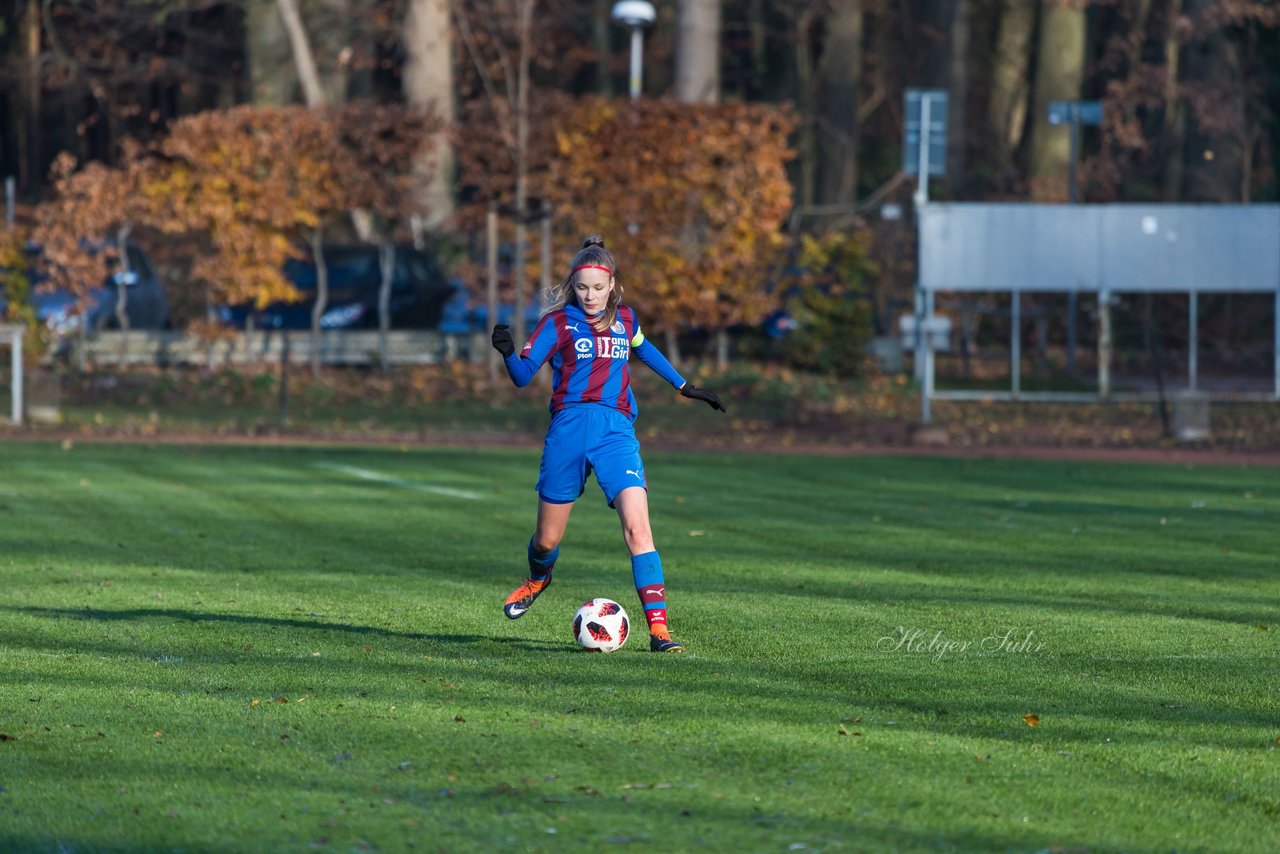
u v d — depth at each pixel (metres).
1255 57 162.12
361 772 21.05
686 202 104.38
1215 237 98.12
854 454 80.31
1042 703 25.55
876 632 32.44
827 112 193.62
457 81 161.75
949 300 135.88
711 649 30.44
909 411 99.00
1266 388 115.31
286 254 105.81
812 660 29.30
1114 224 98.12
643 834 18.39
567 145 104.44
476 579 40.03
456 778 20.75
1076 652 30.27
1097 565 42.78
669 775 20.88
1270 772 21.33
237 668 28.30
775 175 104.75
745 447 83.81
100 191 101.50
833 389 106.12
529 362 29.20
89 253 104.94
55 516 52.50
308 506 55.75
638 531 29.78
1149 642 31.41
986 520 53.03
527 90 111.69
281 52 146.75
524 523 51.53
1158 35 186.38
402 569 41.72
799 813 19.25
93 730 23.36
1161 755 22.16
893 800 19.81
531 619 34.19
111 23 180.75
